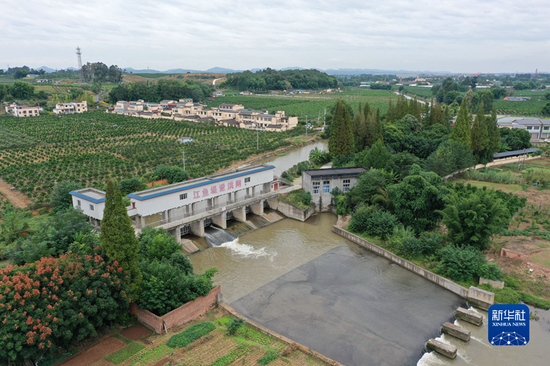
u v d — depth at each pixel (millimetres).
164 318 33781
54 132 144625
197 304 37125
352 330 36906
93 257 32438
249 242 58750
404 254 51031
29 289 26859
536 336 36000
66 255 31938
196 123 172125
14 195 72375
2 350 25047
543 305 39875
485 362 32750
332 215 71312
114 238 32219
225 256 53594
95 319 31125
